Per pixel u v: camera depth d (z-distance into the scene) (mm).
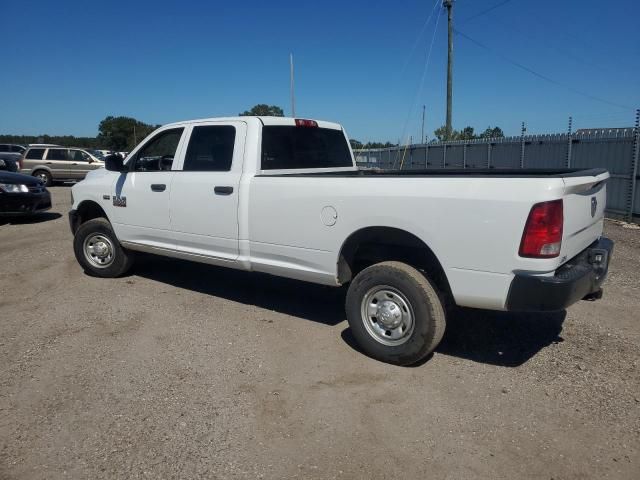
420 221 4039
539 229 3607
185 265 7707
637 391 3863
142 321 5355
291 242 4895
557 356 4480
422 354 4180
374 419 3537
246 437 3332
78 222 7176
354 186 4398
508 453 3158
